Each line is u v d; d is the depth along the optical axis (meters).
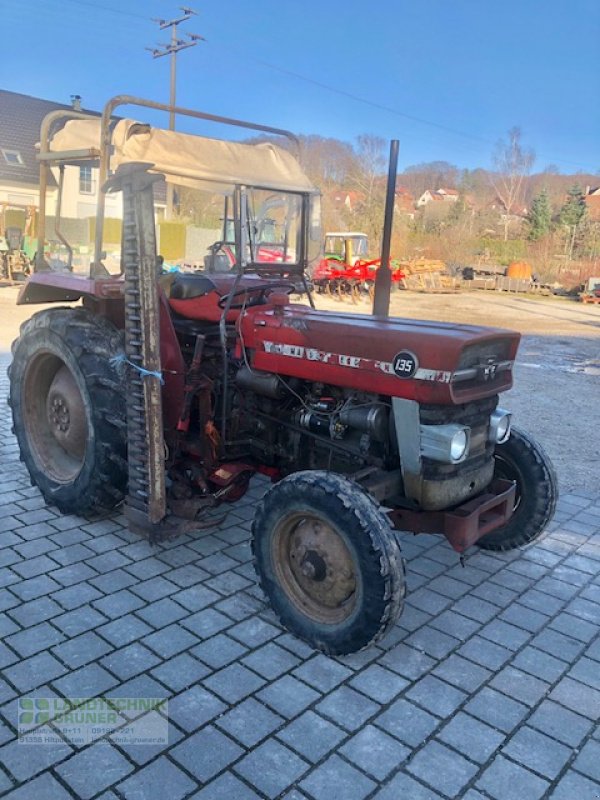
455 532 3.07
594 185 74.50
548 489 3.69
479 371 3.01
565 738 2.48
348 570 2.88
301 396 3.47
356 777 2.26
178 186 4.06
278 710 2.55
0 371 7.83
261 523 3.07
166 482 4.10
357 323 3.23
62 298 4.59
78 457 4.24
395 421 3.04
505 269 29.12
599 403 7.87
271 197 4.21
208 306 3.73
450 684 2.75
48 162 4.11
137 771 2.24
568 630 3.17
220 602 3.27
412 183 77.75
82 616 3.09
